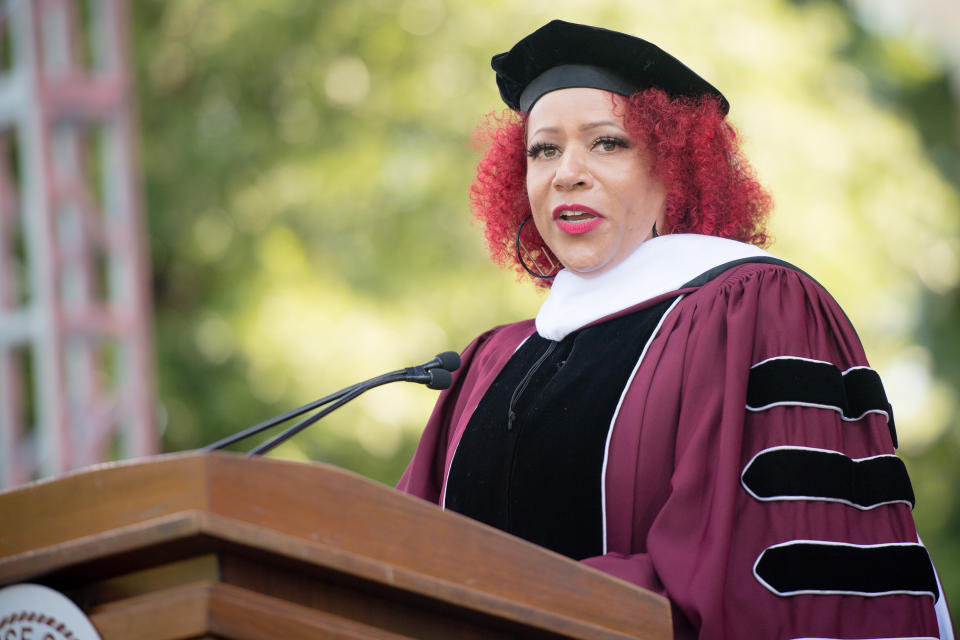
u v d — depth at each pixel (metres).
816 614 7.96
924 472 40.53
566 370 9.55
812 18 38.31
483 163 11.74
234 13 37.00
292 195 35.59
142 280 28.80
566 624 6.48
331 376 33.22
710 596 7.87
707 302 9.20
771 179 34.69
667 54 9.90
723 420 8.48
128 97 28.75
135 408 28.33
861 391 8.84
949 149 43.81
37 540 5.80
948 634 8.64
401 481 11.06
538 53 10.04
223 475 5.59
